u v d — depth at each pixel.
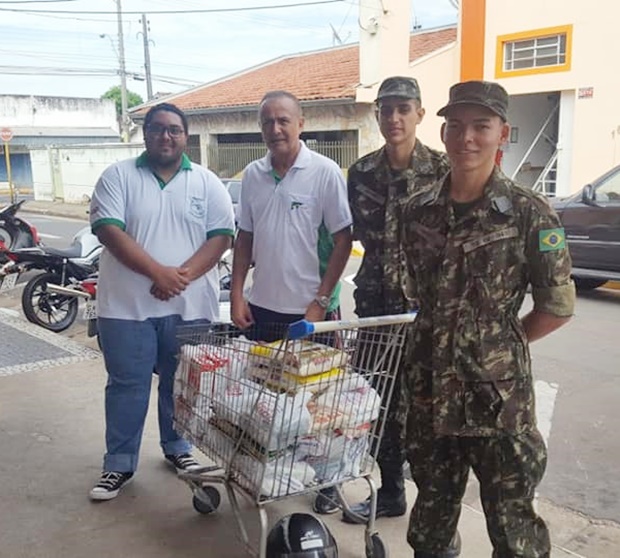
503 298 2.12
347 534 3.09
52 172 25.84
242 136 18.20
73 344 6.24
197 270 3.45
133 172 3.37
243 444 2.63
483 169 2.09
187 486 3.54
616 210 7.93
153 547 3.02
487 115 2.05
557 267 2.07
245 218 3.45
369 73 13.99
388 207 3.01
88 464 3.81
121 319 3.40
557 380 5.38
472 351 2.13
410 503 3.39
